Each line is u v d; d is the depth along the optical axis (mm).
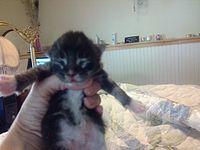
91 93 142
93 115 150
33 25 580
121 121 251
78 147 147
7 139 160
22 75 135
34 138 159
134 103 157
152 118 251
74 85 136
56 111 143
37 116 156
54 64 137
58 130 143
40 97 150
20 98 332
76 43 132
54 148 143
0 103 337
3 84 127
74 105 143
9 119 336
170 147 203
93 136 150
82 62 132
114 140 214
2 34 446
